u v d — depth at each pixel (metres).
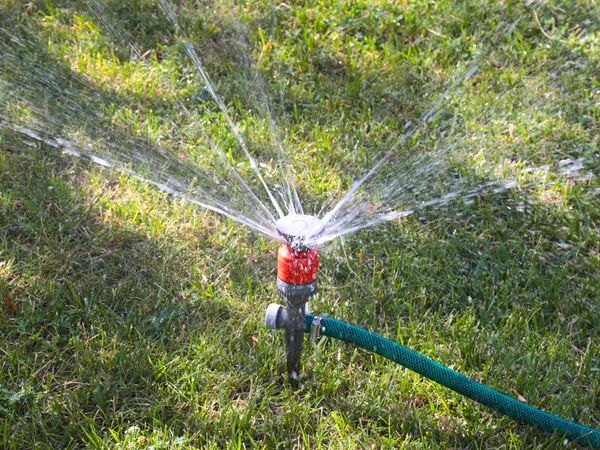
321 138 1.63
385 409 1.21
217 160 1.57
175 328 1.30
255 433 1.19
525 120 1.67
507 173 1.56
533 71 1.81
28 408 1.19
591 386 1.23
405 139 1.65
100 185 1.51
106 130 1.61
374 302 1.35
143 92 1.71
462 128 1.67
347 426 1.19
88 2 1.92
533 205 1.50
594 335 1.31
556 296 1.36
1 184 1.49
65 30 1.85
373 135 1.66
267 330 1.30
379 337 1.15
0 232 1.41
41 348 1.26
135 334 1.29
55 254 1.38
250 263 1.40
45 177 1.51
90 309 1.31
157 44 1.84
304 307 1.13
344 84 1.78
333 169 1.58
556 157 1.61
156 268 1.38
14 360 1.23
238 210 1.48
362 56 1.84
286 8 1.96
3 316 1.29
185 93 1.71
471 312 1.33
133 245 1.41
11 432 1.17
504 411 1.16
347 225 1.46
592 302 1.35
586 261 1.42
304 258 1.10
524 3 1.98
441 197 1.52
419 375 1.24
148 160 1.56
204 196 1.50
